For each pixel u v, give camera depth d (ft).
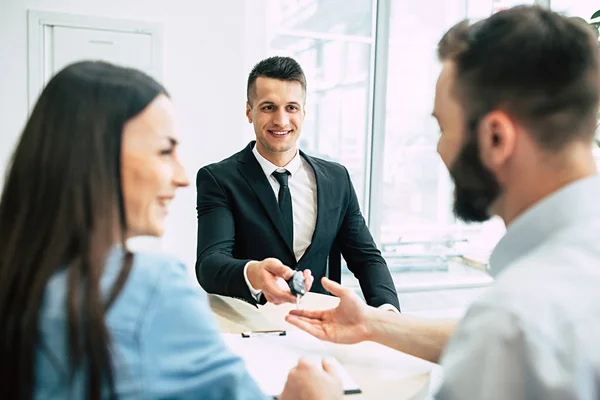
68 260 1.50
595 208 1.58
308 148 12.04
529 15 1.71
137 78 1.72
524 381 1.35
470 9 12.70
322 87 11.81
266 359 3.13
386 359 3.21
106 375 1.46
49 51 8.09
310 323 3.49
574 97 1.60
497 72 1.65
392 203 13.48
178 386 1.62
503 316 1.40
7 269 1.51
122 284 1.56
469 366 1.43
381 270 5.30
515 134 1.67
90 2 8.18
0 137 7.97
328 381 2.30
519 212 1.78
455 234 14.15
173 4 8.61
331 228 5.48
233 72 9.06
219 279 4.32
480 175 1.80
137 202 1.69
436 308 11.68
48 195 1.53
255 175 5.36
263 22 9.73
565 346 1.33
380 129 11.48
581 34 1.64
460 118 1.78
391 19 11.56
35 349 1.46
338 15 11.65
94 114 1.58
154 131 1.69
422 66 12.81
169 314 1.63
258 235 5.21
